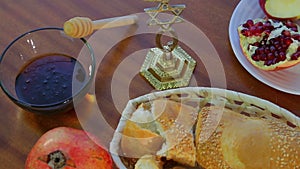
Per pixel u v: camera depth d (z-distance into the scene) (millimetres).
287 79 709
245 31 728
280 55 700
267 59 706
